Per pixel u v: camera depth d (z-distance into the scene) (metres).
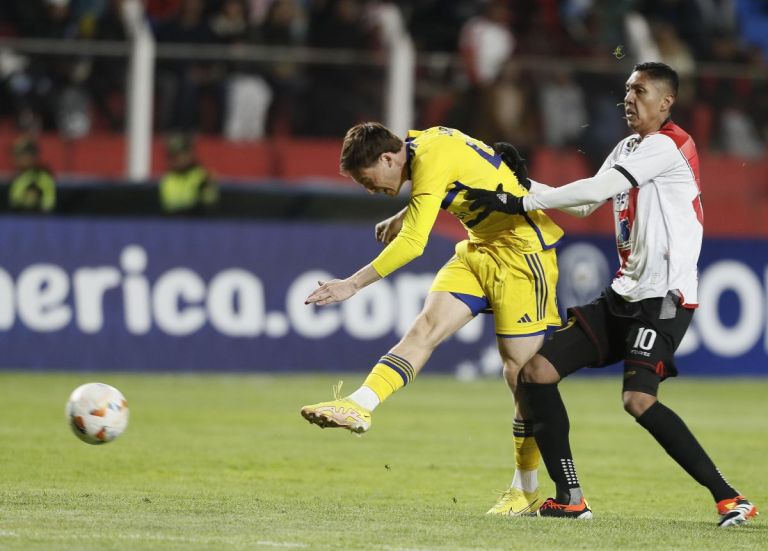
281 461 29.11
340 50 58.53
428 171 20.97
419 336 21.53
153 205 50.41
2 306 47.94
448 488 25.66
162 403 40.28
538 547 17.38
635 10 64.12
